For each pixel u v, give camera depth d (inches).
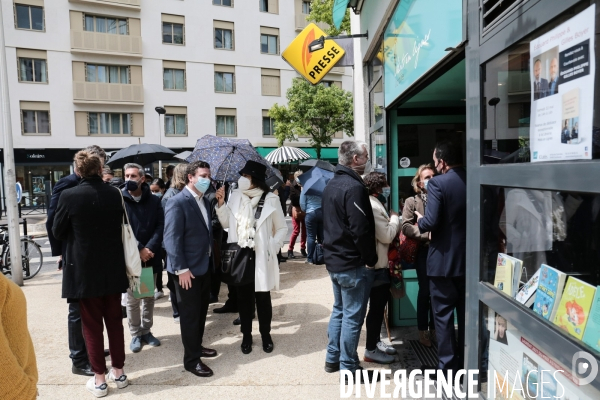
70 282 115.8
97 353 120.3
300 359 141.4
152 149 269.1
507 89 73.6
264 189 145.3
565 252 60.9
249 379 128.5
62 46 856.3
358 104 246.4
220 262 144.5
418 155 169.5
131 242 125.6
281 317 181.9
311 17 601.0
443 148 109.3
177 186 190.4
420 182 141.1
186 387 124.6
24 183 868.0
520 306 70.3
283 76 1054.4
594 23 52.0
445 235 108.0
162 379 129.9
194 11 958.4
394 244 141.0
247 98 1019.3
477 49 82.7
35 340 163.6
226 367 136.8
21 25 828.0
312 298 207.5
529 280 69.7
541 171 62.7
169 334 167.6
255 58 1020.5
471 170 86.9
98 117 897.5
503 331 78.5
